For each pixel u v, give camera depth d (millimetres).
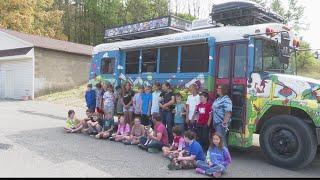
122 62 12289
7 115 15914
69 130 11789
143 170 7484
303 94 7961
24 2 38812
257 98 8500
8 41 27266
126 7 55250
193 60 9867
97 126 11219
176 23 11758
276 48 8930
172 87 10320
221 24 10500
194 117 9180
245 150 10227
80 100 23062
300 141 7812
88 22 54062
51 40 29891
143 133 9922
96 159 8242
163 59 10750
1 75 27859
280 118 8148
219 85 8977
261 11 9719
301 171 8016
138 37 12969
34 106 20562
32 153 8531
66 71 27688
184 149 8203
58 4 51906
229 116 8391
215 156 7375
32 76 25500
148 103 10539
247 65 8688
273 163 8312
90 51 29844
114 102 11398
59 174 6902
